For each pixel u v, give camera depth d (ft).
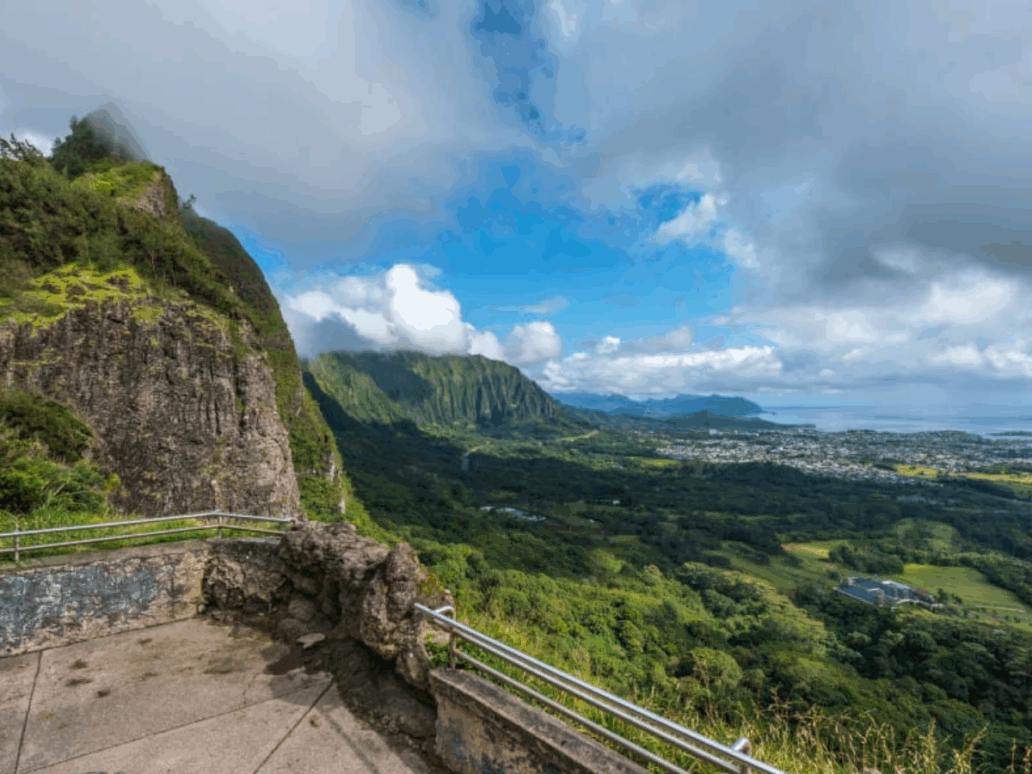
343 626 15.31
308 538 17.12
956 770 12.94
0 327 62.69
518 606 118.73
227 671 14.56
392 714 12.56
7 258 70.90
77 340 69.72
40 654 15.20
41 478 32.24
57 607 15.70
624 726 11.67
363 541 16.74
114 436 72.38
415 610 13.02
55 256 76.84
